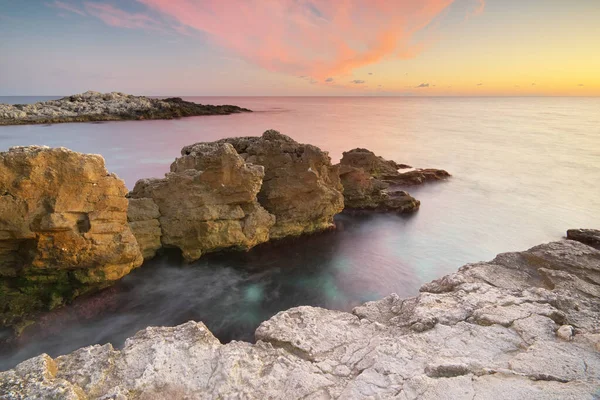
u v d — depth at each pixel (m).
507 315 6.43
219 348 5.89
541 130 73.06
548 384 4.76
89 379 5.09
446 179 32.91
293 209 17.25
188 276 14.10
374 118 102.19
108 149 42.41
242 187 14.45
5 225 9.66
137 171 31.78
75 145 44.53
